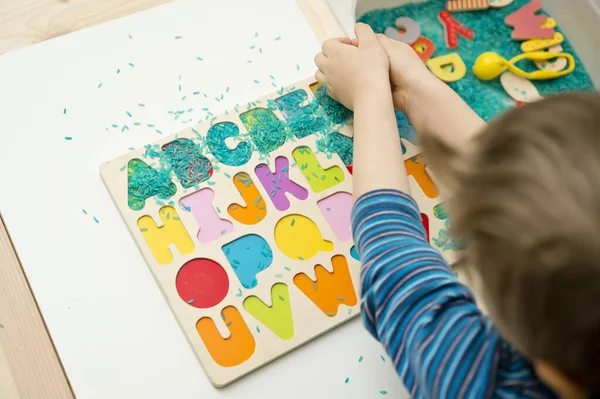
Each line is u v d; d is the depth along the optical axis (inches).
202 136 29.9
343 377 26.5
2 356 26.6
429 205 29.2
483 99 37.6
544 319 14.2
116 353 26.4
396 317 20.4
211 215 28.7
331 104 31.0
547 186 13.8
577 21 38.6
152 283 27.5
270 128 30.3
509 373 18.3
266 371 26.4
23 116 30.2
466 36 39.2
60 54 31.5
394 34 38.4
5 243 28.2
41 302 27.0
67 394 26.3
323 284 27.7
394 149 25.6
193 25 32.6
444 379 18.8
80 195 28.9
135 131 30.3
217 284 27.4
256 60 32.2
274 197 29.2
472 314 20.0
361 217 22.8
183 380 26.1
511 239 14.2
